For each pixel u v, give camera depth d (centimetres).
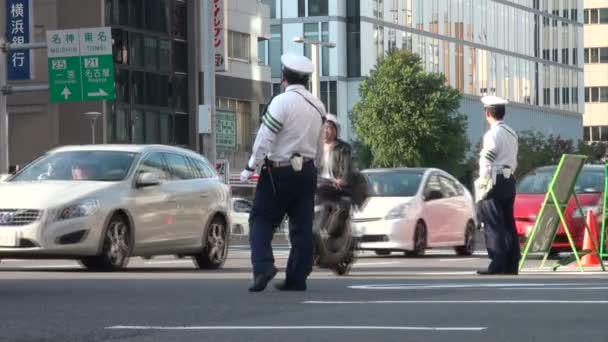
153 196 2123
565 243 2514
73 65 4972
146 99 8094
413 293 1304
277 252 3259
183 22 8494
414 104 7656
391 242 2650
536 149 10500
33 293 1366
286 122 1345
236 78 8931
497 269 1783
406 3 10788
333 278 1675
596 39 17238
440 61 11088
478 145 10531
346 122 10425
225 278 1716
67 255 1970
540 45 12669
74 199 1983
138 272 1998
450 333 895
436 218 2798
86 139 7725
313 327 942
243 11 9038
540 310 1072
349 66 10475
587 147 11638
